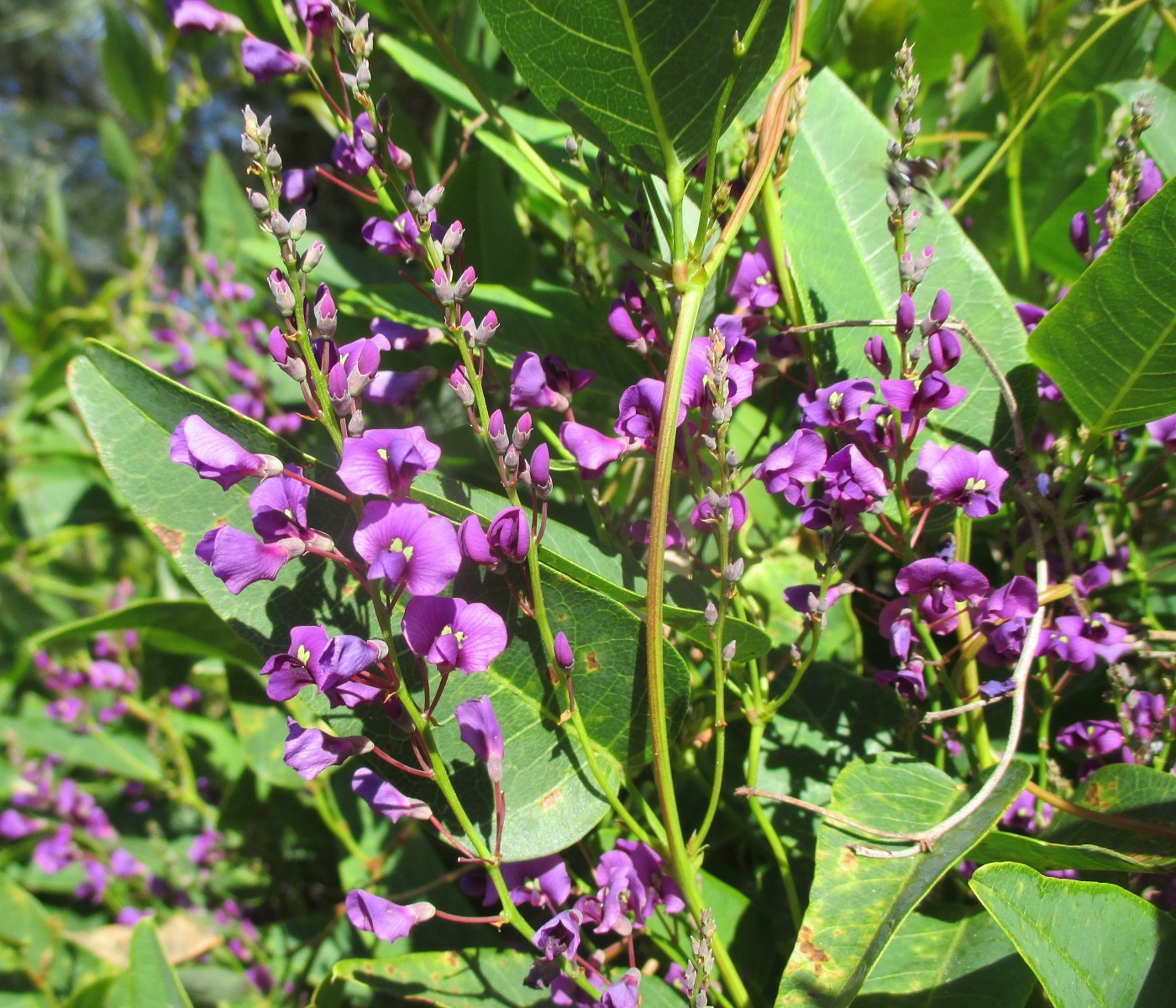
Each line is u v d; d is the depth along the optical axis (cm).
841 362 15
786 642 17
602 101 13
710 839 16
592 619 13
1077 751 16
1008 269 20
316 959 21
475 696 13
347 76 13
